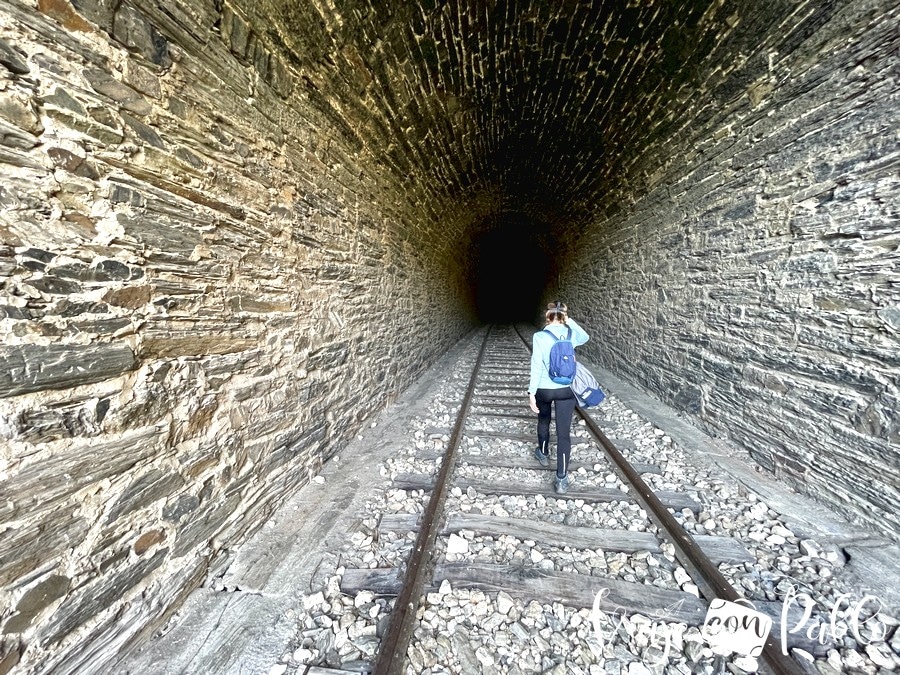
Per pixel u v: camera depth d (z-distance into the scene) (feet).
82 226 4.63
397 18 10.59
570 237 32.14
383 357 16.39
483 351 32.01
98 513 4.80
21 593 3.96
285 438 9.11
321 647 5.35
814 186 8.96
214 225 6.85
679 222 15.30
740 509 8.66
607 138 17.61
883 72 7.36
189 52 6.18
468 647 5.34
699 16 10.28
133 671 4.96
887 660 4.99
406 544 7.52
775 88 10.00
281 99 8.84
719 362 12.64
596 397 9.58
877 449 7.55
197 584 6.41
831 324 8.54
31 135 4.09
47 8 4.19
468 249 40.45
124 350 5.14
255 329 8.07
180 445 6.13
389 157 15.67
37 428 4.15
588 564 6.98
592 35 12.57
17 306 3.98
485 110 17.42
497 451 12.05
